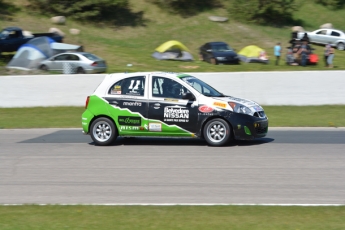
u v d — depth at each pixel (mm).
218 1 86188
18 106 34750
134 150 19703
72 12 77125
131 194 13430
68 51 51438
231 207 11680
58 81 34625
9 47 56375
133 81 20828
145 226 10359
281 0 80438
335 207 11594
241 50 65000
